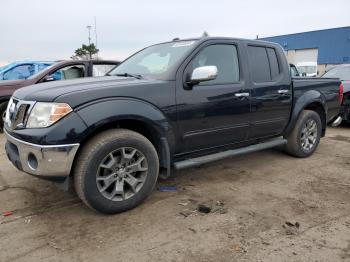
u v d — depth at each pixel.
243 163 5.00
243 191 3.88
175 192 3.83
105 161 3.11
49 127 2.85
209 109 3.76
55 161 2.86
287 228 2.99
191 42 3.92
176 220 3.14
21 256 2.58
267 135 4.68
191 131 3.66
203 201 3.58
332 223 3.09
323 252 2.63
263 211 3.34
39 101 2.97
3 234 2.90
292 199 3.65
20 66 9.42
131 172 3.29
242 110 4.12
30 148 2.90
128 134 3.19
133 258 2.55
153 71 3.78
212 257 2.56
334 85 5.68
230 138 4.13
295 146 5.13
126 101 3.14
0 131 7.37
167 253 2.62
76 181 3.02
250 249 2.67
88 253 2.62
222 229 2.98
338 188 3.99
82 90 3.02
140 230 2.96
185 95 3.55
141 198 3.36
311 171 4.64
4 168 4.65
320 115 5.58
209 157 3.93
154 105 3.33
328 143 6.46
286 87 4.73
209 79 3.43
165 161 3.52
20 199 3.61
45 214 3.27
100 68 7.59
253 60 4.37
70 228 3.00
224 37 4.11
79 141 2.89
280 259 2.54
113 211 3.20
